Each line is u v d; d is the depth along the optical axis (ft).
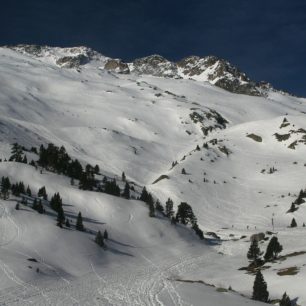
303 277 297.53
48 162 606.96
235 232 597.52
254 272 347.15
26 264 292.20
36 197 460.96
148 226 473.67
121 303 254.88
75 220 425.28
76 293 269.85
